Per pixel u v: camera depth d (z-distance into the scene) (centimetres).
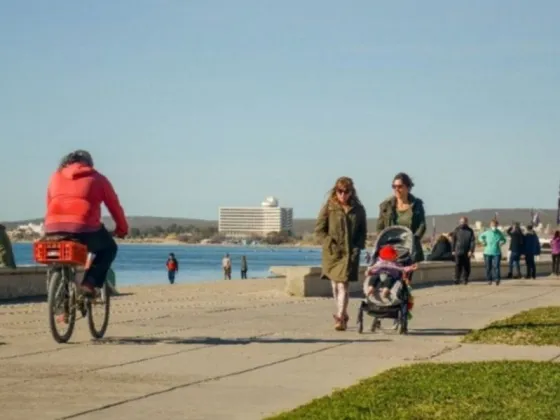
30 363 1370
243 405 1076
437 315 2272
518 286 3841
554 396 1076
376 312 1820
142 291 3209
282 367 1358
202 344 1612
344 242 1844
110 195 1625
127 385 1195
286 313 2245
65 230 1577
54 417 1000
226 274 7712
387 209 1880
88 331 1769
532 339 1659
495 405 1026
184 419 1000
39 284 2809
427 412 992
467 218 4062
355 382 1231
